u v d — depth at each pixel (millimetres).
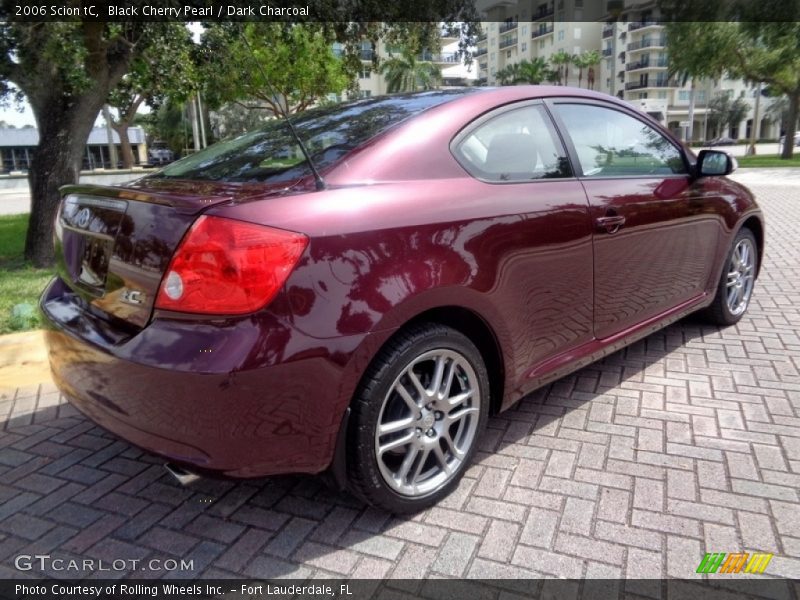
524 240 2598
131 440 2107
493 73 91062
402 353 2207
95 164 59000
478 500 2512
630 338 3375
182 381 1887
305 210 2035
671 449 2844
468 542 2270
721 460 2742
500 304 2521
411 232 2215
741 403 3279
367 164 2312
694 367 3771
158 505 2564
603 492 2537
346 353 2023
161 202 2068
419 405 2355
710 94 76125
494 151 2686
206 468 1959
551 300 2791
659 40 71188
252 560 2215
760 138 84188
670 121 77812
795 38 27906
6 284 5965
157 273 2012
